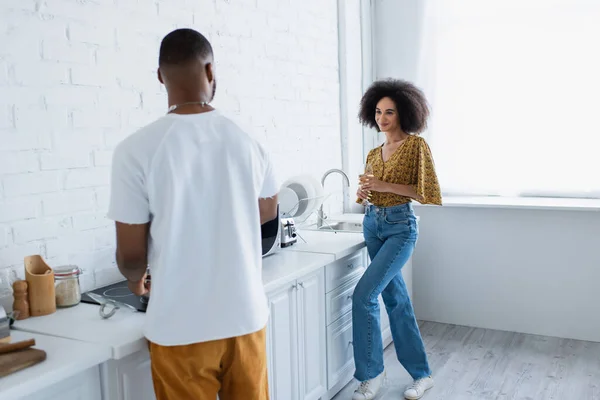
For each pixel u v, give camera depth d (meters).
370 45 4.08
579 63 3.58
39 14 1.91
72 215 2.06
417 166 2.64
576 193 3.68
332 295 2.75
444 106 3.94
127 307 1.85
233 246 1.46
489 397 2.80
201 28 2.61
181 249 1.42
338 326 2.82
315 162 3.57
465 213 3.77
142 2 2.30
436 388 2.91
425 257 3.93
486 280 3.76
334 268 2.76
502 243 3.68
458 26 3.85
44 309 1.81
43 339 1.59
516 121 3.77
